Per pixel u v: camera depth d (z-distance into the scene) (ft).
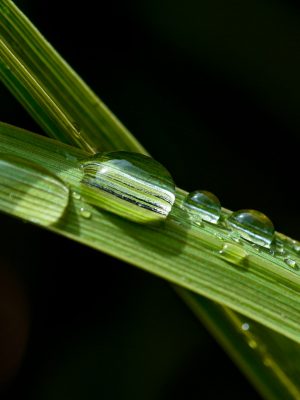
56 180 0.22
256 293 0.22
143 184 0.22
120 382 0.29
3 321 0.29
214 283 0.22
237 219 0.23
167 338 0.29
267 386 0.23
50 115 0.24
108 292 0.30
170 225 0.22
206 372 0.29
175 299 0.30
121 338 0.29
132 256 0.22
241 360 0.23
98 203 0.22
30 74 0.24
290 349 0.23
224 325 0.24
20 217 0.21
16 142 0.23
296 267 0.23
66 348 0.29
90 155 0.23
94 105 0.24
